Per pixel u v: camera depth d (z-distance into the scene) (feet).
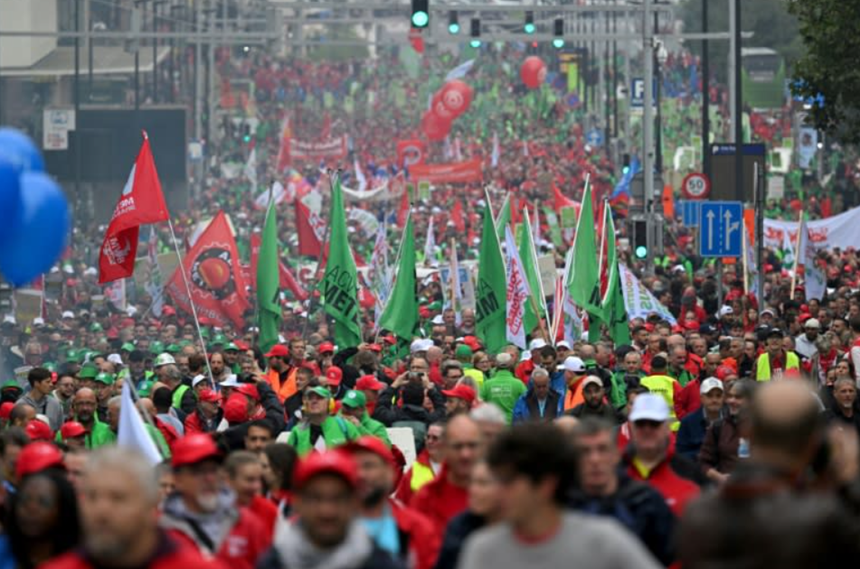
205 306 274.77
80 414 147.43
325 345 194.08
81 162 565.94
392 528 83.15
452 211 519.19
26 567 78.13
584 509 80.64
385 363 228.22
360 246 439.22
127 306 342.85
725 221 260.83
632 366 179.83
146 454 104.17
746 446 122.83
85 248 513.45
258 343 256.32
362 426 135.64
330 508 66.08
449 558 78.84
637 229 345.72
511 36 498.28
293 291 317.01
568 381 166.50
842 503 65.05
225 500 82.64
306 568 66.59
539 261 285.84
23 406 139.03
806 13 305.53
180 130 638.12
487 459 63.36
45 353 276.21
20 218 100.22
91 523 61.36
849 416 144.36
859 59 301.22
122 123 626.23
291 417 160.66
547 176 637.30
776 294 320.50
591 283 234.79
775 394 59.41
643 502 80.84
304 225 333.83
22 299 304.71
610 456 80.79
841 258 390.63
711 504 57.11
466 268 301.22
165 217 181.98
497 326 227.20
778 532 55.62
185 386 174.60
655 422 91.40
